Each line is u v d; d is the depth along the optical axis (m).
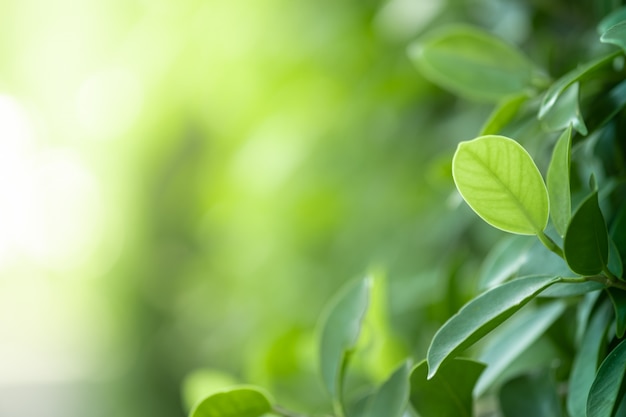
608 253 0.76
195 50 2.32
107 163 3.30
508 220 0.75
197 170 3.00
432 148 1.64
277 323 2.18
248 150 2.13
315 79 2.04
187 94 2.51
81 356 4.12
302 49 2.00
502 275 0.83
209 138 2.74
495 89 0.92
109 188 3.41
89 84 2.63
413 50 0.97
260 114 2.24
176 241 3.34
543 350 0.94
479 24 1.39
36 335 4.31
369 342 1.10
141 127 2.80
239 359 2.44
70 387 3.98
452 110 1.62
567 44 1.05
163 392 3.33
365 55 1.88
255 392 0.83
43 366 4.18
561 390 0.89
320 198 2.11
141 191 3.31
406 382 0.83
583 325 0.82
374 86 1.72
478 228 1.32
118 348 3.54
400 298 1.39
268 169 2.10
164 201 3.27
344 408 0.87
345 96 1.95
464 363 0.81
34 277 4.24
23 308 4.27
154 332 3.38
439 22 1.47
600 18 0.94
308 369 1.42
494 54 0.93
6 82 3.11
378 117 1.80
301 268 2.19
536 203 0.75
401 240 1.64
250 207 2.35
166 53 2.36
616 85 0.85
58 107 3.20
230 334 2.52
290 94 2.08
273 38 2.08
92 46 2.75
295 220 2.20
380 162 1.83
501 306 0.74
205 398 0.83
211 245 2.86
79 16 2.68
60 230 3.71
